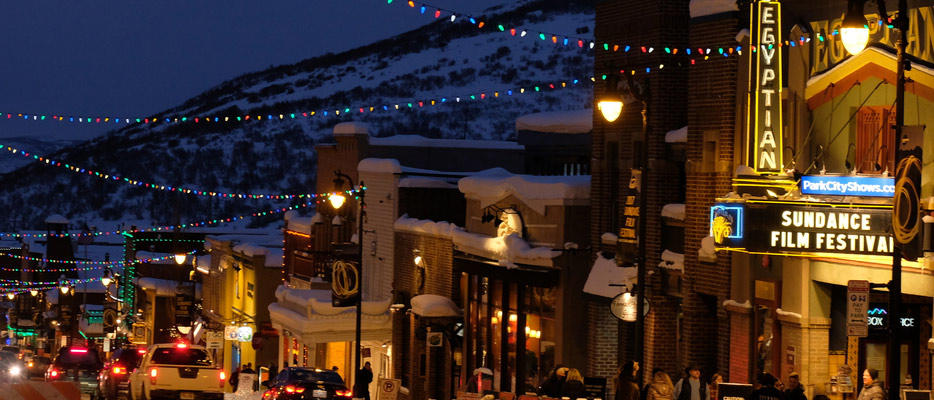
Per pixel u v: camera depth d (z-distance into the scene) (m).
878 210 38.84
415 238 78.44
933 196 36.94
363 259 88.44
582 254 59.91
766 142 42.06
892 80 39.19
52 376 76.00
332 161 96.62
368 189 87.12
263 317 106.69
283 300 89.12
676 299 53.50
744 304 45.59
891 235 38.59
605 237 57.28
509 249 62.91
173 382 57.94
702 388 40.00
